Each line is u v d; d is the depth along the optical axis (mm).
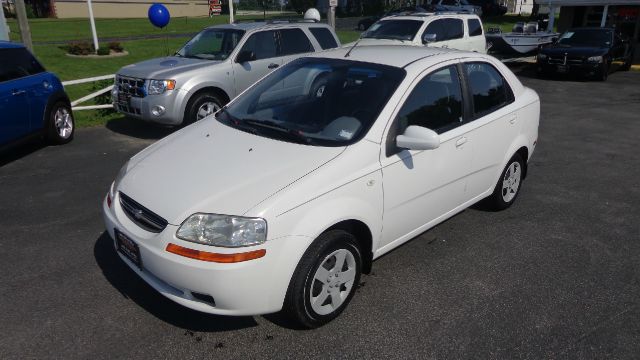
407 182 3650
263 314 3123
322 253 3113
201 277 2832
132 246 3127
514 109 4805
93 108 9461
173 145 3740
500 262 4219
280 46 8977
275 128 3697
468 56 4426
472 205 5043
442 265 4152
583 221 5082
